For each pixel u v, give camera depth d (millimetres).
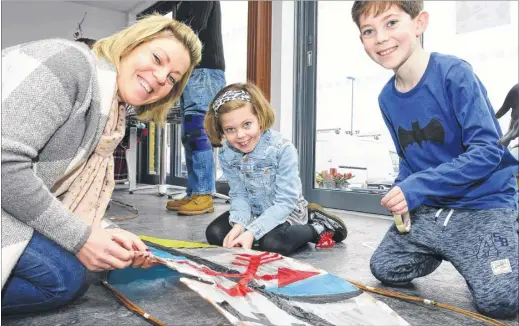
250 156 1369
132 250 833
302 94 2676
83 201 901
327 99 2654
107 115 815
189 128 2246
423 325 791
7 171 669
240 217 1346
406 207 920
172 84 914
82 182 882
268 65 2596
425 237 993
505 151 974
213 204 2537
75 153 800
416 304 912
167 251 1104
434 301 910
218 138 1395
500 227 893
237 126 1256
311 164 2645
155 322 784
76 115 763
